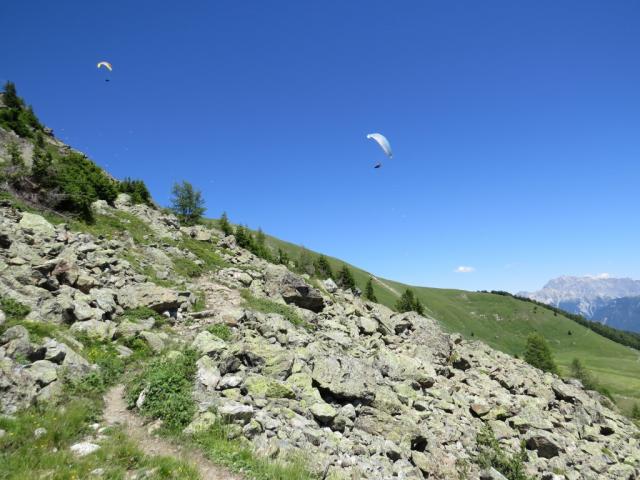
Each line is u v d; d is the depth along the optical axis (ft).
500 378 106.73
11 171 121.90
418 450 59.16
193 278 109.40
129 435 37.11
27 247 74.13
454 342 136.26
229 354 56.54
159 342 61.82
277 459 38.73
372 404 62.08
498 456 62.90
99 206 138.62
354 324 115.55
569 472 70.33
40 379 40.73
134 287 81.15
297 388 57.41
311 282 155.22
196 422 40.63
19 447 31.42
